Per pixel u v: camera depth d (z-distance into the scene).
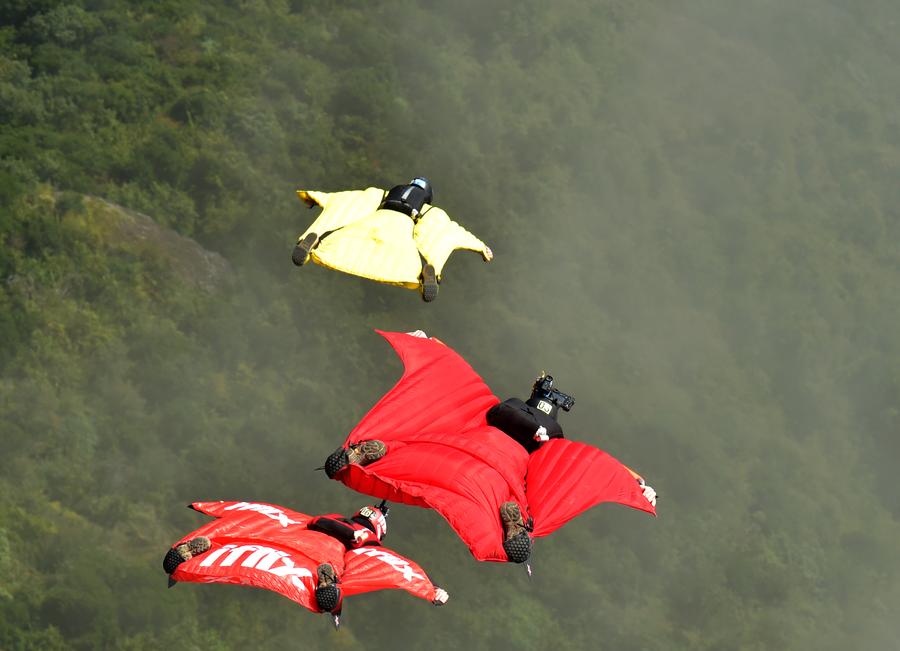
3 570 162.50
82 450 185.12
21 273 199.00
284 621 186.38
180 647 168.38
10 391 186.75
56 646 158.62
